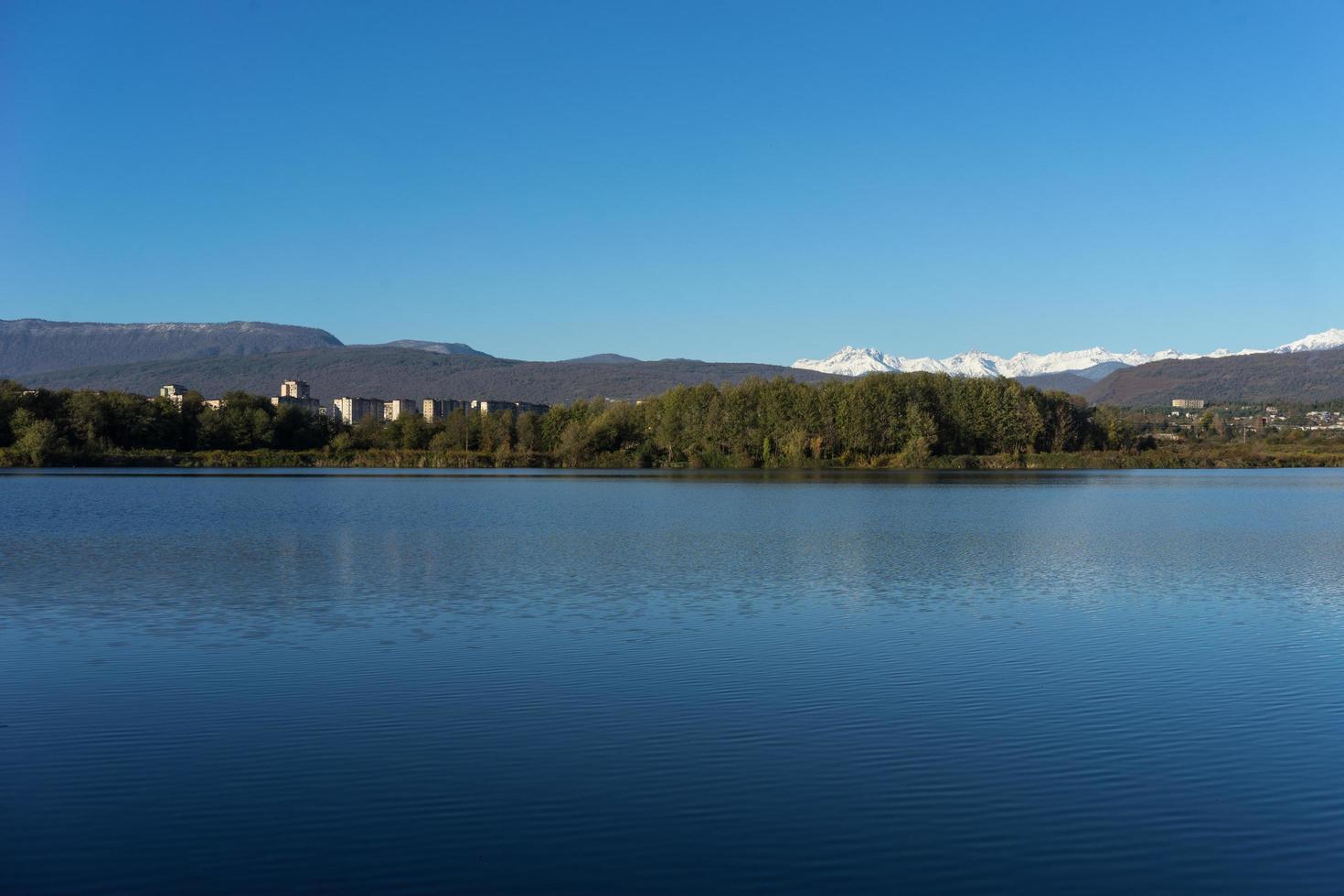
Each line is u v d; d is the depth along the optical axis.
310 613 32.66
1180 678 24.00
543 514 76.38
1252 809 16.00
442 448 181.50
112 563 45.59
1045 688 23.17
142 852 14.41
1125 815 15.79
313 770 17.55
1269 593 37.44
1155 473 165.50
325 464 171.38
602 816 15.64
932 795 16.52
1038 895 13.32
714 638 28.64
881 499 94.69
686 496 99.69
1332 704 21.81
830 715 20.86
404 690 22.77
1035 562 46.59
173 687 23.11
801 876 13.80
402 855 14.35
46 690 22.77
